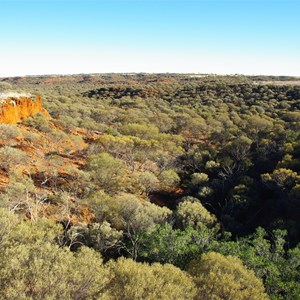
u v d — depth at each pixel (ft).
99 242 79.15
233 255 60.95
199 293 46.65
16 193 90.68
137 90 406.41
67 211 94.73
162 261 65.77
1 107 153.58
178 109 277.85
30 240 53.98
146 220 86.63
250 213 122.42
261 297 45.39
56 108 224.53
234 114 255.09
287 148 148.77
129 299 40.27
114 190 121.19
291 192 108.37
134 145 157.28
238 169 154.30
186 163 174.19
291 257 60.44
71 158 146.72
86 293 38.01
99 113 234.17
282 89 338.75
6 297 32.58
